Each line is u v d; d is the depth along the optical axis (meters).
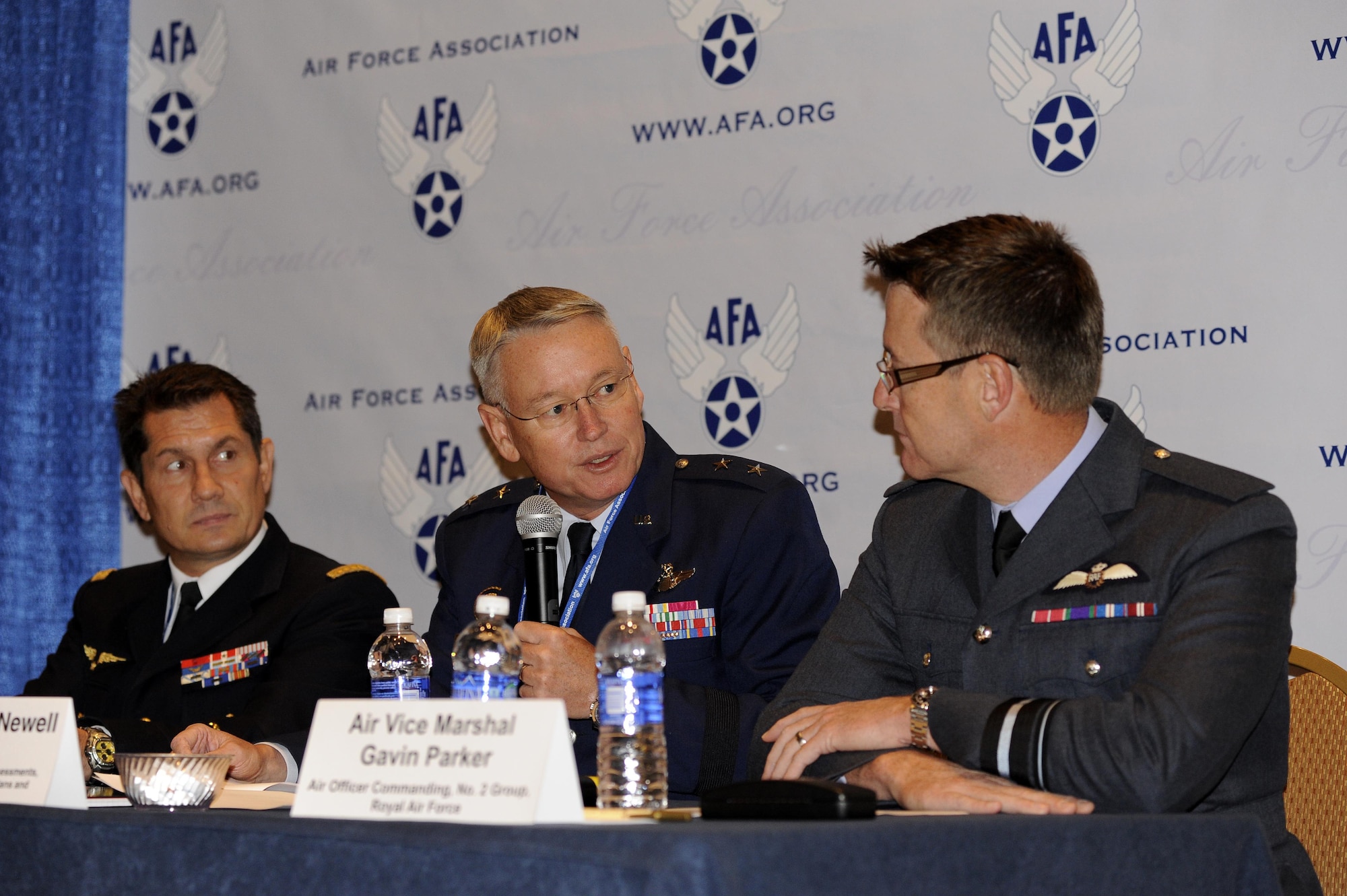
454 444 3.90
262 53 4.15
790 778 2.03
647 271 3.74
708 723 2.44
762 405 3.62
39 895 1.55
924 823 1.35
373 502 3.96
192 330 4.15
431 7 4.00
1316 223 3.17
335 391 4.02
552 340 2.70
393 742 1.43
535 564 2.60
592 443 2.70
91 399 4.18
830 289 3.58
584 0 3.85
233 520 3.38
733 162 3.69
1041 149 3.41
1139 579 2.01
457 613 2.90
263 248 4.11
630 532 2.82
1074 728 1.79
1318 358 3.15
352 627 3.31
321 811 1.44
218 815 1.48
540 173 3.87
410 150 4.00
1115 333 3.31
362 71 4.06
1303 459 3.14
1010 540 2.21
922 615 2.29
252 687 3.25
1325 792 2.49
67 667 3.44
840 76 3.60
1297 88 3.21
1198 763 1.76
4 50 4.23
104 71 4.24
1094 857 1.48
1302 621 3.11
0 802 1.69
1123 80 3.35
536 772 1.33
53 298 4.19
